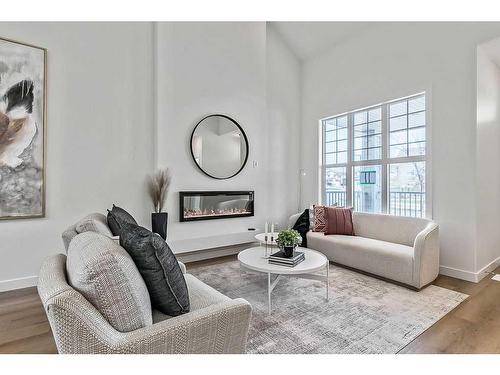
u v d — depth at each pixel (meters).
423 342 1.88
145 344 0.98
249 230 4.41
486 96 3.24
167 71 3.68
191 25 3.88
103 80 3.30
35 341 1.90
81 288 0.97
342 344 1.85
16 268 2.84
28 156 2.86
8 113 2.77
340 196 4.70
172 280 1.29
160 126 3.61
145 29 3.59
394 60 3.83
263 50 4.59
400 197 3.86
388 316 2.24
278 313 2.29
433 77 3.41
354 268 3.45
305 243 3.95
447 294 2.69
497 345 1.85
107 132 3.33
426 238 2.83
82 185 3.17
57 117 3.03
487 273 3.28
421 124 3.62
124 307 1.00
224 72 4.18
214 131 4.07
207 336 1.14
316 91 4.99
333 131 4.80
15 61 2.80
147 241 1.22
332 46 4.70
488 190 3.32
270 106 4.89
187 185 3.84
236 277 3.21
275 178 4.96
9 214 2.78
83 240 1.23
